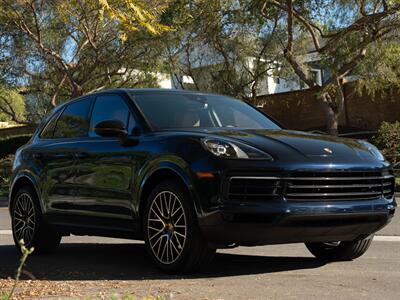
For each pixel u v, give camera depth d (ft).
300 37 77.97
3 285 18.53
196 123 21.53
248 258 23.30
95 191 21.76
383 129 68.33
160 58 78.79
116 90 23.15
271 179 17.62
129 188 20.31
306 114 91.40
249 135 19.36
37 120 92.07
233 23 70.28
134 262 22.95
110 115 22.59
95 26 68.90
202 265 18.81
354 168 18.67
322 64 66.90
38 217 24.79
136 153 20.20
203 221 17.80
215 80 83.15
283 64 78.74
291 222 17.62
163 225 19.17
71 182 22.90
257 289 17.19
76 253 25.89
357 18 67.97
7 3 64.08
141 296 16.24
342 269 20.51
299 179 17.81
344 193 18.52
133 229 20.51
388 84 74.23
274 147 18.38
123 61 78.54
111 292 16.89
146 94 22.59
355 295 16.43
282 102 93.45
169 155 18.86
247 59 81.15
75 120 24.38
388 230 30.96
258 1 63.67
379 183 19.54
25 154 25.90
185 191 18.44
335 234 18.81
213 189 17.61
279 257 23.53
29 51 76.13
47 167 24.20
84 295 16.56
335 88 69.41
